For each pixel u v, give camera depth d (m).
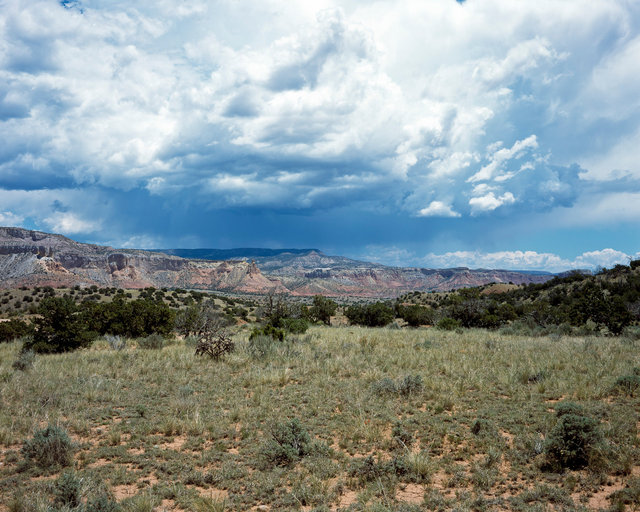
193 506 5.68
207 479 6.54
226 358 16.78
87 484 6.15
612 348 17.23
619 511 5.13
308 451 7.38
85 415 9.61
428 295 112.62
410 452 7.20
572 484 5.88
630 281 54.41
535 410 9.14
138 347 22.20
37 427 8.45
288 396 10.85
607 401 9.62
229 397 10.98
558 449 6.72
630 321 28.50
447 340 22.06
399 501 5.70
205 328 23.53
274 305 46.75
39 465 7.01
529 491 5.73
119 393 11.47
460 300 45.19
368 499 5.71
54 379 13.02
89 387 11.77
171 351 18.86
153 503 5.70
